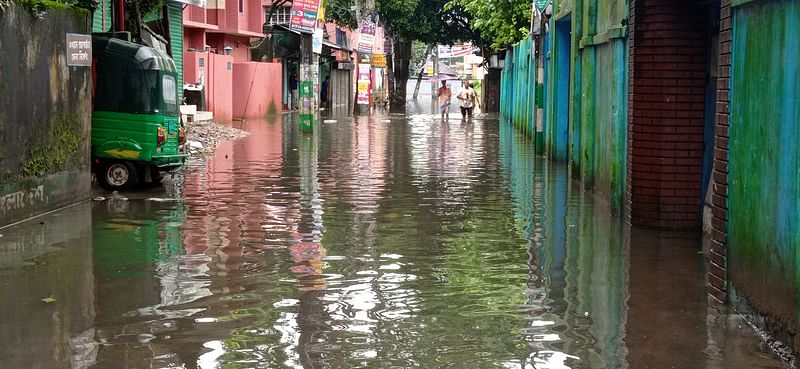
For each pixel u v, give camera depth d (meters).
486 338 6.76
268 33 43.88
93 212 12.32
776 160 6.39
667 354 6.37
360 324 7.11
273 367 6.10
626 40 11.95
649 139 11.09
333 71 52.78
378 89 60.81
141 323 7.08
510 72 37.78
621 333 6.87
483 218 12.12
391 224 11.62
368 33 50.50
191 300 7.77
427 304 7.70
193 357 6.29
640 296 7.95
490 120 40.81
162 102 14.39
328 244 10.26
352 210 12.73
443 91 40.94
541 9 20.62
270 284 8.36
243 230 11.08
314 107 32.75
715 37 10.62
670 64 10.91
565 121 19.67
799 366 5.98
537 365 6.17
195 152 21.03
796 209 6.04
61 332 6.84
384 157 20.94
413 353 6.41
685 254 9.69
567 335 6.83
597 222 11.79
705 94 10.90
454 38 59.81
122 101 14.20
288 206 13.05
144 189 14.71
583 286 8.32
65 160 12.59
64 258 9.35
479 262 9.38
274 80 43.41
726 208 7.54
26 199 11.55
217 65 35.59
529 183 16.05
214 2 38.16
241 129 31.17
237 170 17.73
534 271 8.94
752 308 6.93
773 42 6.44
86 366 6.09
